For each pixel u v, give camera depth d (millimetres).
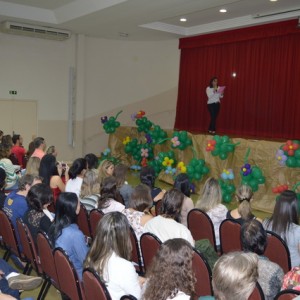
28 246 3344
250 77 10344
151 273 1831
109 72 12367
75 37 11656
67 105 11805
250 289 1493
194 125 11836
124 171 4848
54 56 11398
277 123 9859
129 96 12641
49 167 5078
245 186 4219
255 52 10164
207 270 2699
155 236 2990
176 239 1882
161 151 9680
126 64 12531
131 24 9914
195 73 11656
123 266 2311
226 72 10875
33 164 5312
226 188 7375
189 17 9883
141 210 3516
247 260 1551
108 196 3936
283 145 6895
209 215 4020
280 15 8875
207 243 3174
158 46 12492
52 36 10555
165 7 8094
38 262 3365
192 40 11383
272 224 3375
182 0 7527
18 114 11047
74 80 11766
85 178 4418
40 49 11148
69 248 2879
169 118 12664
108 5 8086
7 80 10766
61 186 5055
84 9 8820
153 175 5027
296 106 9398
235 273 1491
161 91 12617
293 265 3244
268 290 2266
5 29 9961
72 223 2975
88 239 4145
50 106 11523
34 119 11312
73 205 2951
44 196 3391
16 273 2785
